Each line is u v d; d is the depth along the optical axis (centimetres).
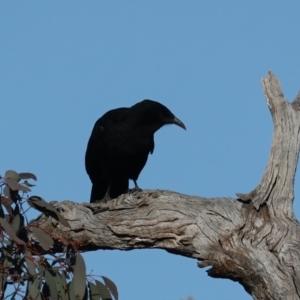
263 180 1155
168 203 1193
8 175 1005
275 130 1160
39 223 1220
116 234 1196
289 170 1148
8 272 1001
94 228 1211
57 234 1167
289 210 1152
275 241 1122
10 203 1025
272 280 1090
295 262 1092
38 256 1020
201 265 1145
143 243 1196
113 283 1033
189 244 1166
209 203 1179
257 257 1109
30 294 991
